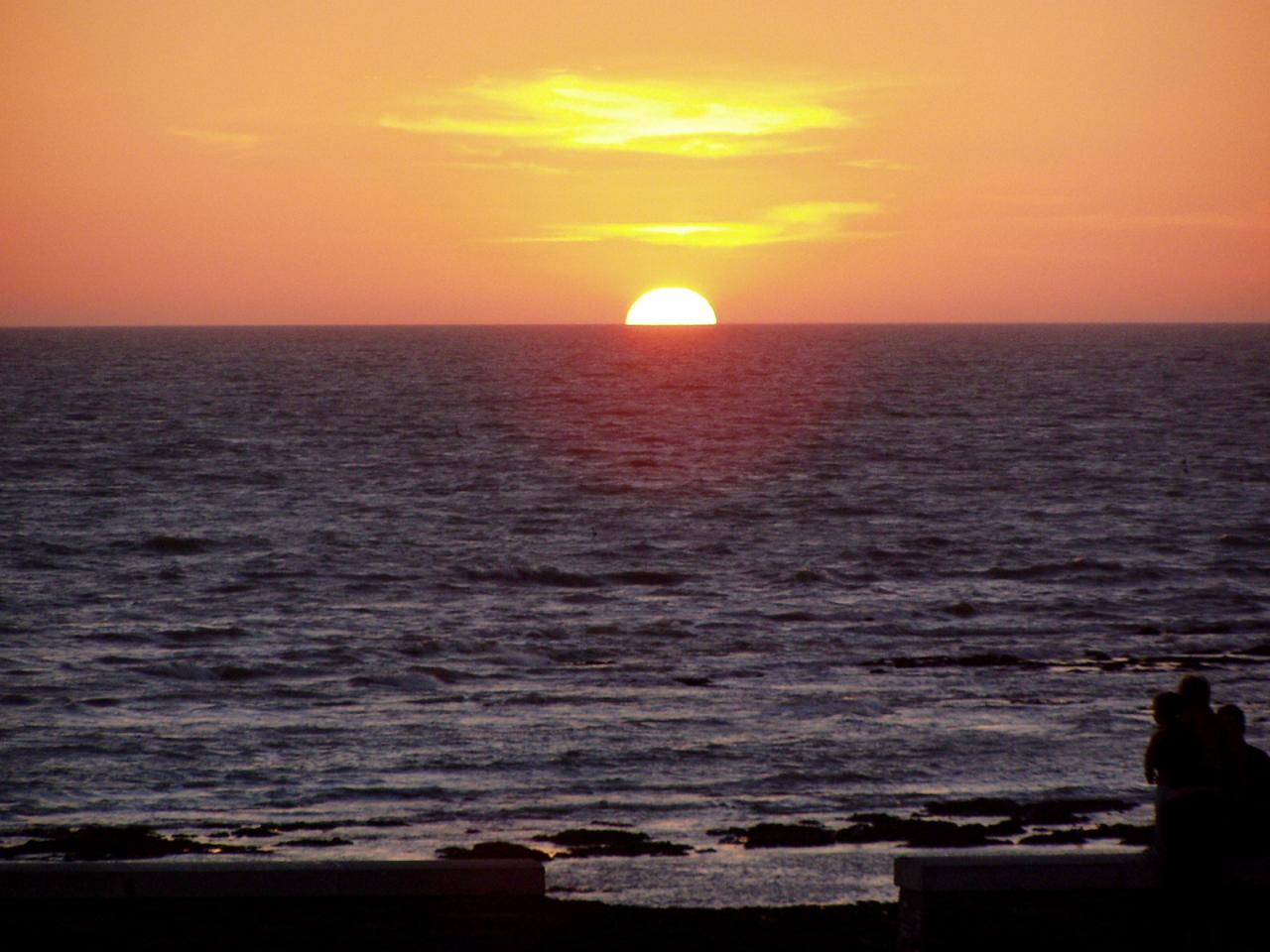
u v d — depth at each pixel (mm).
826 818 54000
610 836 50781
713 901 42938
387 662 89750
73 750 65750
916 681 83812
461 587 124125
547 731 69812
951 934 30109
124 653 93125
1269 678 84938
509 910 29906
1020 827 52125
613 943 35312
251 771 62188
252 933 29406
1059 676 85438
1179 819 29938
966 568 134375
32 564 135375
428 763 63406
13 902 28953
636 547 148250
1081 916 30266
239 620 107562
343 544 149500
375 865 29797
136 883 29141
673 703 76938
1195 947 29797
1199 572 131375
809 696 78875
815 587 124250
